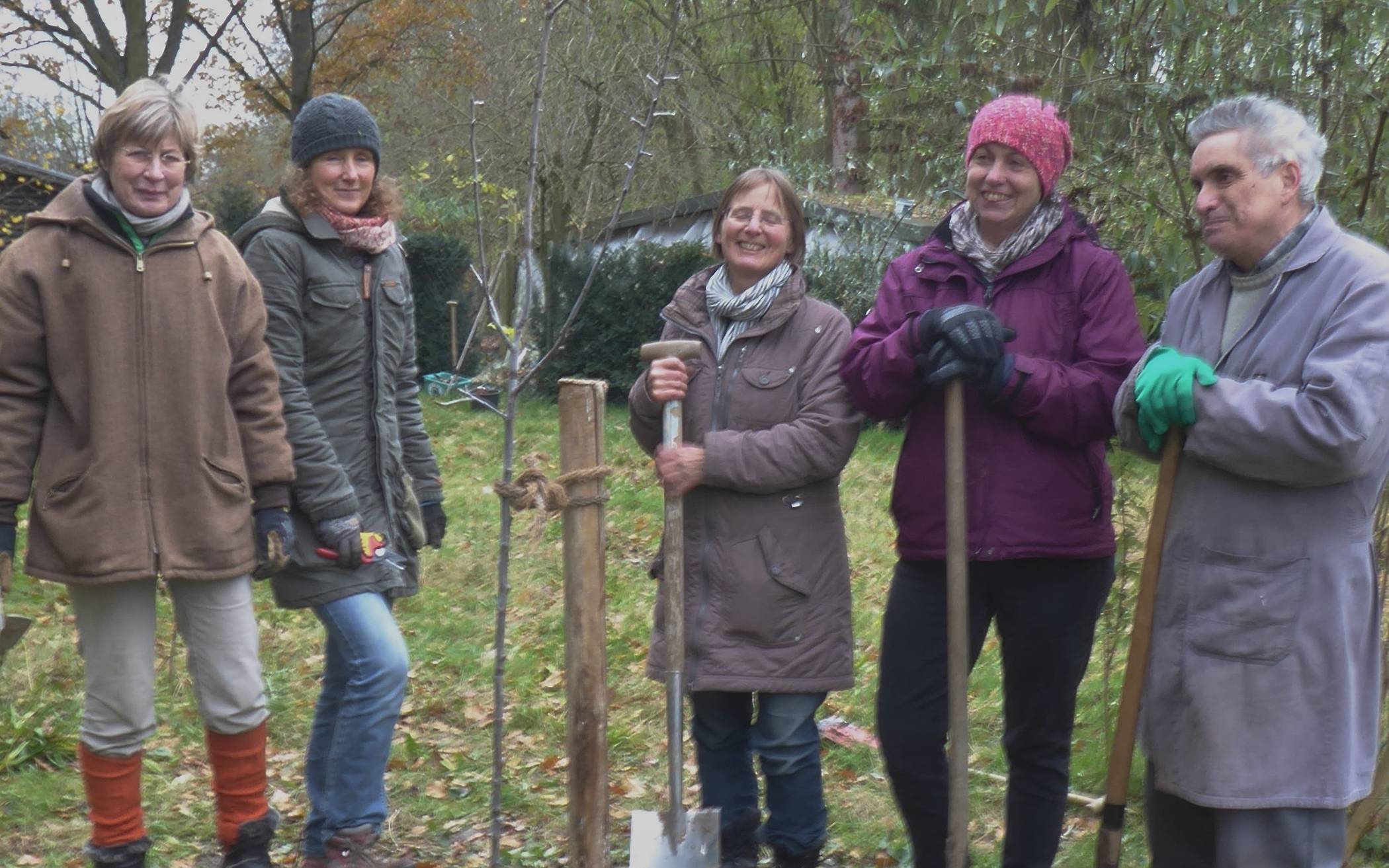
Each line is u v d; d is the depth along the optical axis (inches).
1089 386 115.6
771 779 130.6
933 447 122.8
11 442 115.1
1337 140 152.9
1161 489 107.5
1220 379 102.8
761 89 742.5
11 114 771.4
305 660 234.7
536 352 608.7
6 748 180.9
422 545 139.0
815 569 127.4
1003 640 124.0
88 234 115.6
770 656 126.0
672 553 122.3
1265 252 104.3
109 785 122.0
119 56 758.5
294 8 781.3
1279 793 101.3
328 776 126.1
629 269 602.5
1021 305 120.8
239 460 120.5
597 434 112.3
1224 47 152.1
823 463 125.0
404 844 158.4
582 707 113.3
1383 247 146.0
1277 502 102.5
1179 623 107.0
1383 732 141.9
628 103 720.3
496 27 754.2
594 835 114.1
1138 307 156.6
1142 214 160.7
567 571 113.0
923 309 124.2
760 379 127.7
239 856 124.6
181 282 118.0
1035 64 170.1
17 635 163.9
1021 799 123.9
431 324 688.4
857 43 229.3
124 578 115.6
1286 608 101.5
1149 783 117.0
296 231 128.3
